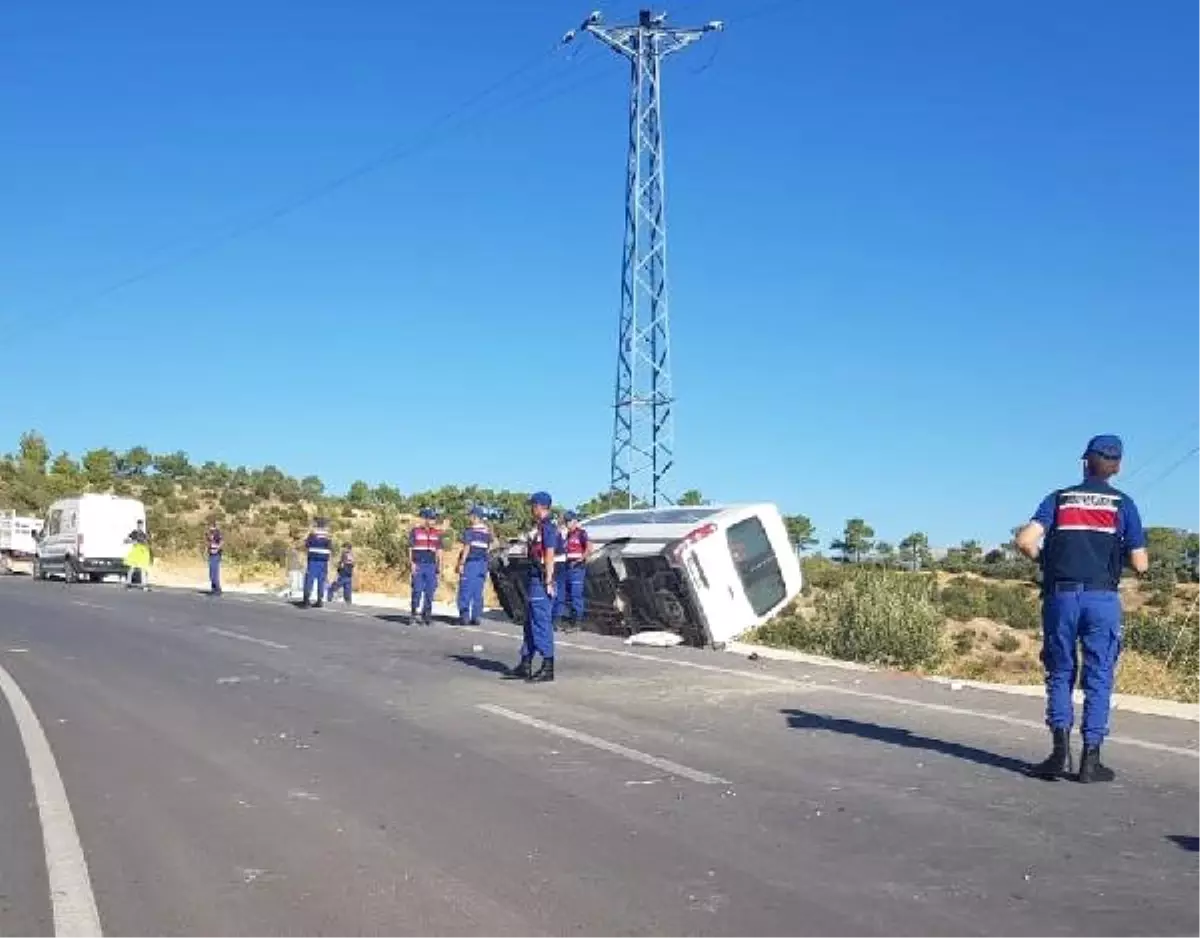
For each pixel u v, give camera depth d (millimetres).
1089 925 5703
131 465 79062
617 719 11344
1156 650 20609
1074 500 8805
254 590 36844
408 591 36656
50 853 6945
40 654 16797
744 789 8406
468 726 10945
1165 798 8195
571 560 21062
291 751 9797
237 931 5688
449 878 6445
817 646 22016
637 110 35281
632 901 6055
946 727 10938
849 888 6242
